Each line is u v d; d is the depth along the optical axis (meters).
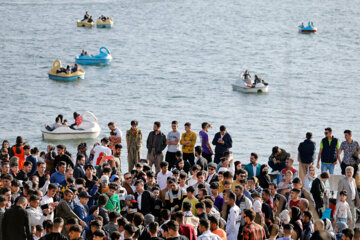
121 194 47.00
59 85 181.88
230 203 40.72
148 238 37.06
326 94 164.62
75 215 39.47
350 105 152.12
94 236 33.78
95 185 46.31
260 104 159.00
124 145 109.62
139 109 151.88
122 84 185.12
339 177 61.75
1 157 60.91
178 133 67.94
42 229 37.38
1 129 128.75
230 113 148.25
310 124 131.62
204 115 146.12
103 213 40.41
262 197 45.53
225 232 37.91
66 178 47.12
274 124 135.88
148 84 185.38
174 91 175.00
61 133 115.19
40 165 50.91
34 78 191.88
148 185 48.53
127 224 34.41
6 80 187.25
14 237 34.25
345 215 49.44
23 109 149.50
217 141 68.62
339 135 126.19
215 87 181.88
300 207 41.84
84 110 150.50
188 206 38.44
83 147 60.16
